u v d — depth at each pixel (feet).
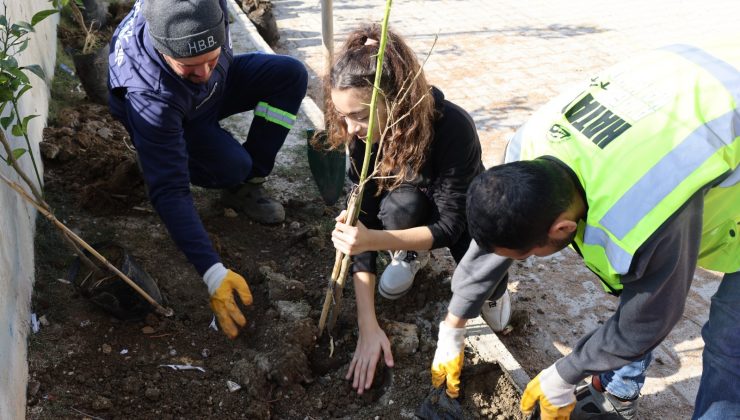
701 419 6.43
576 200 5.27
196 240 7.62
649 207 4.94
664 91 5.52
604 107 5.67
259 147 10.25
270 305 8.73
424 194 8.17
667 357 9.37
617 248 5.08
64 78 13.83
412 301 9.02
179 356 7.89
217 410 7.34
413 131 6.79
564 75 18.06
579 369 6.33
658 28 21.44
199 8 7.18
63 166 10.79
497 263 6.59
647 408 8.59
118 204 10.11
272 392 7.65
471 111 16.08
